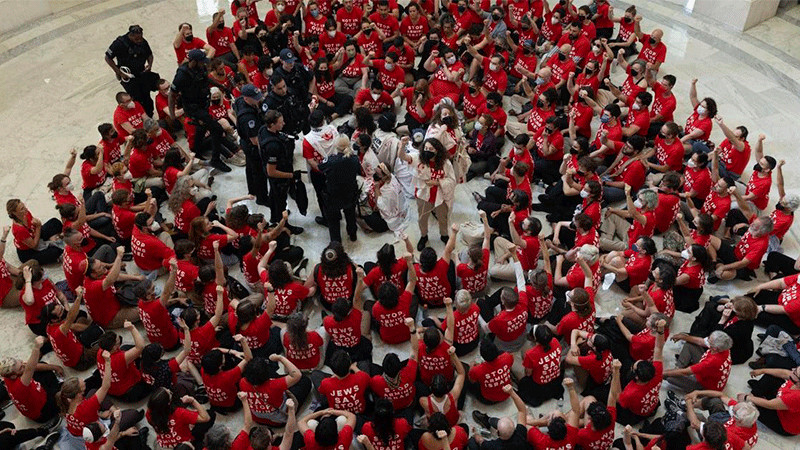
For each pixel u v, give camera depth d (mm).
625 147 8781
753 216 8227
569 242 8172
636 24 11609
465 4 11930
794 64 11906
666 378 6801
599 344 6266
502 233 8383
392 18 11711
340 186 7723
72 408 5984
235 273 8023
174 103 9367
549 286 7000
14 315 7637
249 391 6047
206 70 9078
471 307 6668
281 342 6883
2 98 11195
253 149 8312
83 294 7094
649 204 7699
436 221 8844
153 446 6316
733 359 6949
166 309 6902
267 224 8555
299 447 6004
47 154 10039
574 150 8727
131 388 6574
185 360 6707
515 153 8695
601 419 5559
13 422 6594
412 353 6598
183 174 8648
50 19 13234
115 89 11477
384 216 8484
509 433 5559
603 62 10375
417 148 8586
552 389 6520
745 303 6660
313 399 6633
